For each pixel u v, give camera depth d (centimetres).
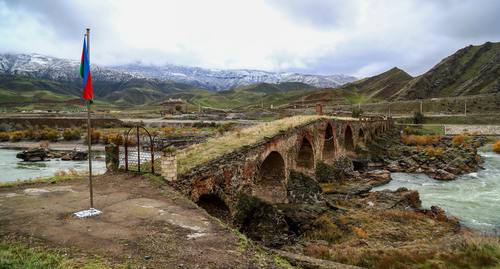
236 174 2325
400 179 5309
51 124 11019
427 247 2156
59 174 2327
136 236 1172
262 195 3108
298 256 1430
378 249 2144
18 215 1334
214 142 2712
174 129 9100
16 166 6066
